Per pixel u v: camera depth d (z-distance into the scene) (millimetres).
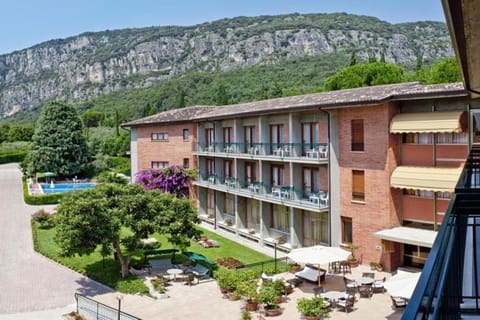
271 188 35688
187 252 32125
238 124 39219
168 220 28844
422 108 26156
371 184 27750
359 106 27516
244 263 30828
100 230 27031
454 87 24328
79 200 27625
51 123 73250
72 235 26609
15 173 80438
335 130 29922
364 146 28078
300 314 21484
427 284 2684
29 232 42188
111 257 33469
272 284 23688
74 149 74062
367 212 28109
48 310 24766
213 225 43188
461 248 6043
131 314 22906
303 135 33062
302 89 117188
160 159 50031
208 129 44969
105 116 150250
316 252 24609
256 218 38375
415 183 25406
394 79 64188
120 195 29672
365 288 23422
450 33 6336
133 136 52656
